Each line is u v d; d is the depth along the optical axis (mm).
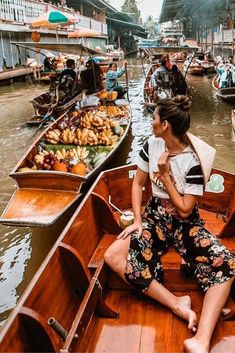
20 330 1959
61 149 6484
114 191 4250
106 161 5707
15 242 4836
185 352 2230
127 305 2668
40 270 2309
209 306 2354
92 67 10969
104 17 37875
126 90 12539
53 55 23328
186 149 2494
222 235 3480
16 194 4684
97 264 3129
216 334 2387
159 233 2617
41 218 4203
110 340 2381
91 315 2412
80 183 4664
